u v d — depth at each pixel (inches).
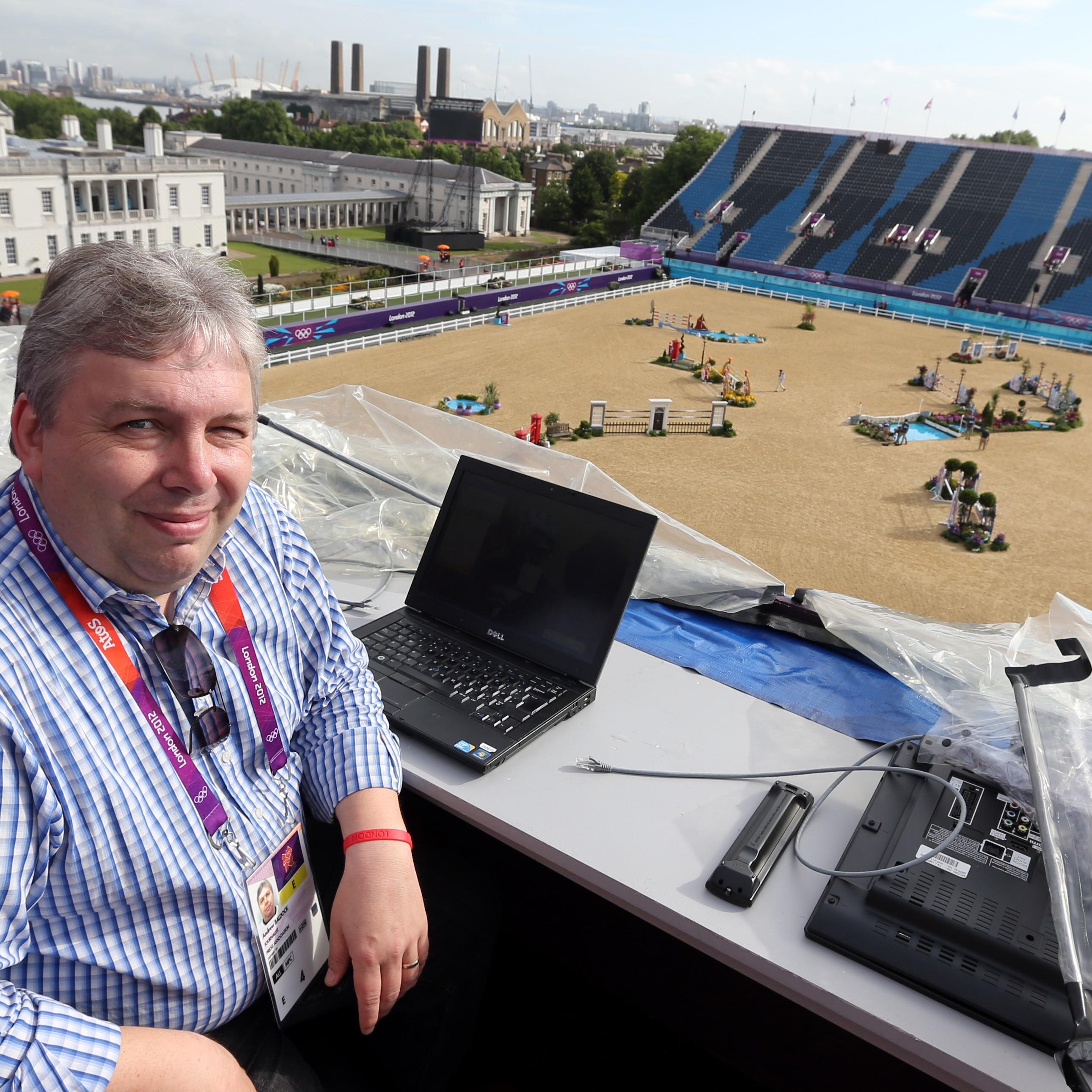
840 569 885.8
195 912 64.6
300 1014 80.4
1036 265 2501.2
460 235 3307.1
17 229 2181.3
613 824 88.6
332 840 100.1
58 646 57.9
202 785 65.7
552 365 1643.7
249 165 4303.6
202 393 55.2
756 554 911.7
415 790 95.4
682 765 99.0
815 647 134.3
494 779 94.2
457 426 195.8
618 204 4192.9
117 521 56.5
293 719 80.9
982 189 2795.3
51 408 54.6
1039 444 1357.0
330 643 86.3
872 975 72.5
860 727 110.0
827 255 2741.1
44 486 57.1
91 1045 52.4
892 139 3016.7
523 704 103.3
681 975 119.1
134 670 62.1
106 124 2554.1
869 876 76.5
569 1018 120.1
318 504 162.2
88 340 53.0
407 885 77.6
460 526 120.3
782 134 3235.7
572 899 125.1
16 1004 50.7
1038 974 68.7
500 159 5413.4
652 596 145.1
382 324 1811.0
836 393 1573.6
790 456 1232.8
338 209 3654.0
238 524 77.1
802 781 97.8
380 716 87.3
